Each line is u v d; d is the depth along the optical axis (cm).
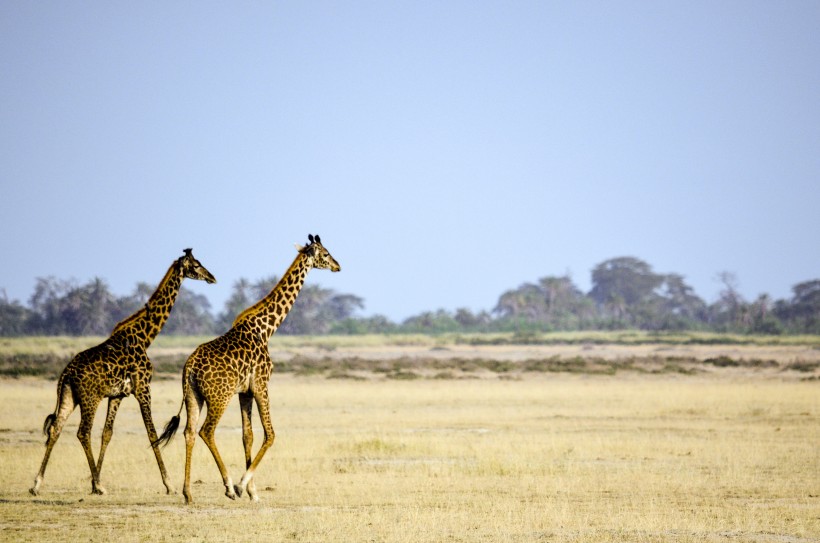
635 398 3222
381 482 1465
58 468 1573
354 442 1916
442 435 2106
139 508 1225
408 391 3534
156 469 1587
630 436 2084
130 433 2170
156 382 3853
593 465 1642
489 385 3941
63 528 1090
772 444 1948
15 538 1032
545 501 1304
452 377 4409
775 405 2934
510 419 2533
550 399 3216
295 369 4697
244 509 1229
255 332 1342
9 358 5003
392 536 1055
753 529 1116
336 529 1087
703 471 1585
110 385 1310
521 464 1628
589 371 4688
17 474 1514
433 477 1516
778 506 1275
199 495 1338
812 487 1427
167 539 1034
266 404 1325
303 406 2947
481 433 2162
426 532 1080
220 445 1912
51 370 4262
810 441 2012
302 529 1085
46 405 2822
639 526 1127
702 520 1165
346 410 2809
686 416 2620
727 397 3231
